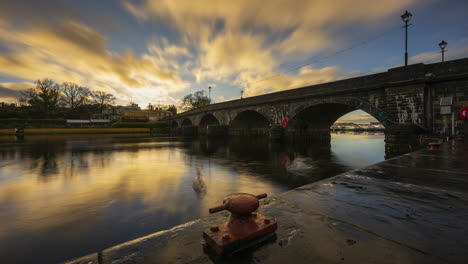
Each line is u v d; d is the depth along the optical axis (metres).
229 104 44.25
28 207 8.41
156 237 1.91
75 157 21.61
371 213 2.46
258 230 1.83
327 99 25.08
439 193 3.23
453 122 15.51
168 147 31.38
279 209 2.56
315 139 35.84
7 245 5.79
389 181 3.96
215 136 45.84
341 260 1.57
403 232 2.01
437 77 15.99
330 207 2.64
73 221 7.24
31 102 83.12
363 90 21.31
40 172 14.66
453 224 2.18
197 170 15.54
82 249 5.68
